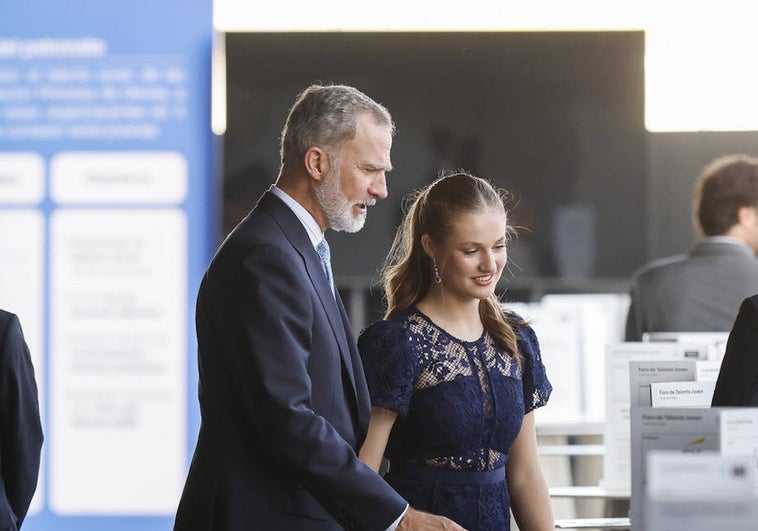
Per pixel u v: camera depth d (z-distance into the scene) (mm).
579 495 7637
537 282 14211
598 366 9148
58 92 12266
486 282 5438
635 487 4152
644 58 14008
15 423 6469
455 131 13969
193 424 12164
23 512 6637
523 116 14055
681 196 14438
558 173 14086
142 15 12242
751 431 4070
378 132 5348
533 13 14359
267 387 4992
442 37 13969
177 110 12266
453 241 5395
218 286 5180
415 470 5445
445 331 5488
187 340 12227
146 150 12297
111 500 12062
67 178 12242
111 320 12250
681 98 14539
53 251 12219
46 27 12234
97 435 12102
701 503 3701
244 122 13758
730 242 10070
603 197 14125
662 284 10102
